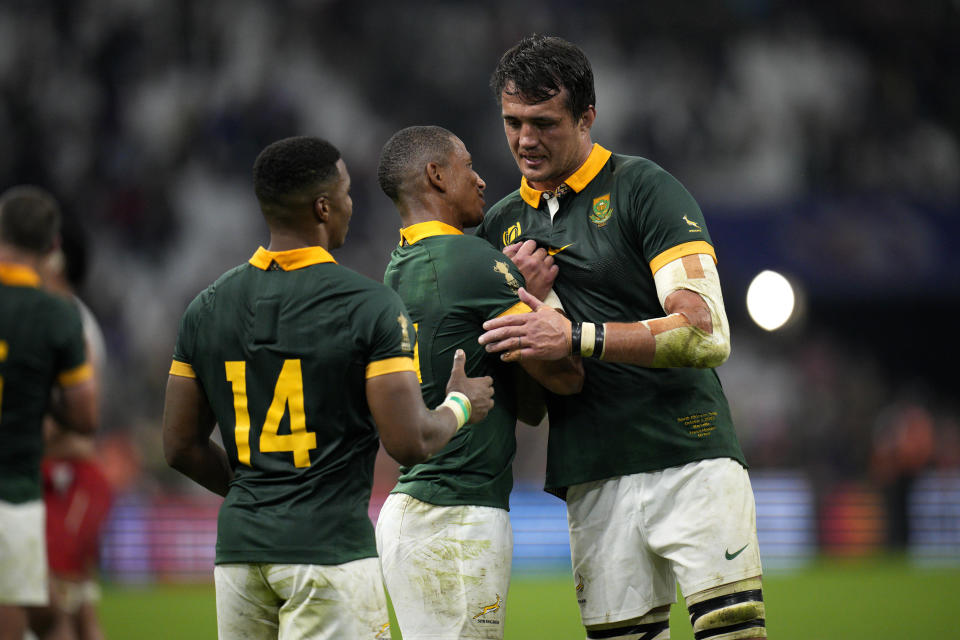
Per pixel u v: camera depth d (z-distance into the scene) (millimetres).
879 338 73250
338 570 11578
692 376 14195
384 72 73562
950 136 74938
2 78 70000
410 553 13445
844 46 76812
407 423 11711
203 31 72562
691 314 13234
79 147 69000
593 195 14414
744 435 64812
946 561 55250
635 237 14109
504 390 14062
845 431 67938
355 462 11945
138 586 46219
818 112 74188
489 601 13383
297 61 72938
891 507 55531
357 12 74438
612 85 74000
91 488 19562
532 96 13859
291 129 70562
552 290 14562
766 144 72750
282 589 11641
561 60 13875
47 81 70438
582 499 14602
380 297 11938
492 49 74938
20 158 68250
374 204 68812
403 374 11789
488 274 13664
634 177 14164
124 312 63750
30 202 14438
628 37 75875
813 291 64688
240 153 69750
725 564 13688
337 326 11781
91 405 14953
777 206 65562
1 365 13938
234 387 12055
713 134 73062
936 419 70375
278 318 11891
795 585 42281
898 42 77125
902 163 73000
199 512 48781
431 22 74812
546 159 14203
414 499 13555
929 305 70812
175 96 70625
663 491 14000
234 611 11977
